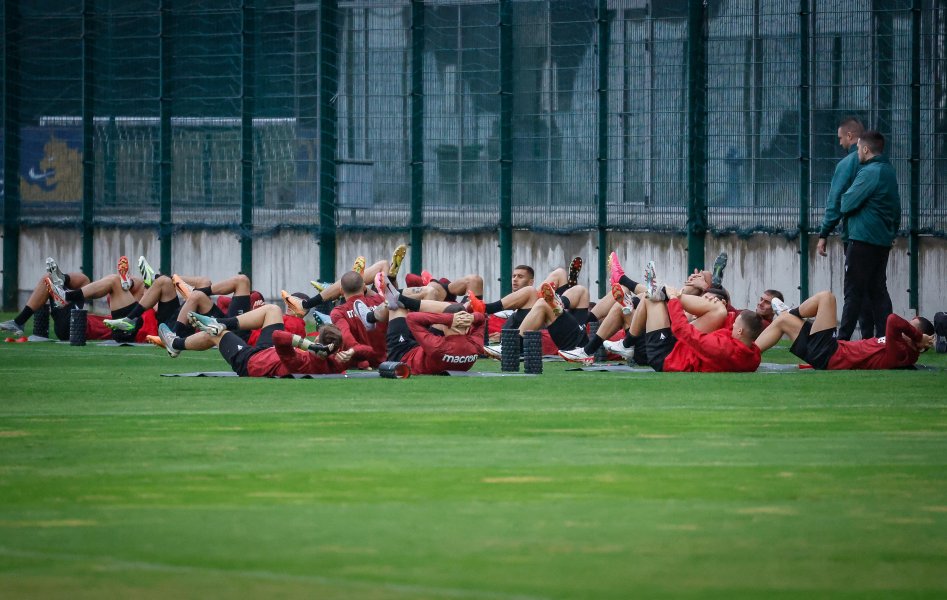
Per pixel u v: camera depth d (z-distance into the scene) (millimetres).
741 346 50688
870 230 57781
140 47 79312
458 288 63156
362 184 75438
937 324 61750
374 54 74500
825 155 67125
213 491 25375
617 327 54562
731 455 29859
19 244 82938
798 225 67562
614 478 26859
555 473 27422
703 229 69062
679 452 30266
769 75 67688
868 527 22531
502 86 72000
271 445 31062
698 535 21891
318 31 74938
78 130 81250
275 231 76750
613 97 70375
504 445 31219
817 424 35250
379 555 20469
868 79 66375
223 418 35906
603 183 70875
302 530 22094
